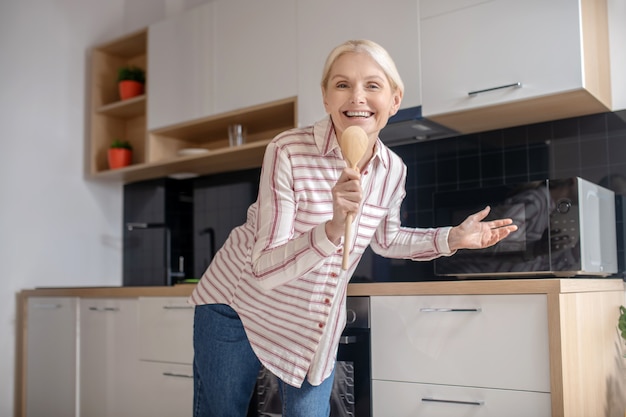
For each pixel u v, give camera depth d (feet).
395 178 6.07
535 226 7.69
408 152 10.44
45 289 11.69
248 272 5.90
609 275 8.47
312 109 9.71
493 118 8.93
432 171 10.17
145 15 13.88
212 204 12.70
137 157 13.64
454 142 9.99
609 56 8.78
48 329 11.62
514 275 7.95
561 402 6.32
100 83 13.42
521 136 9.39
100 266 13.37
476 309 6.91
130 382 10.21
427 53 8.73
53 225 12.73
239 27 10.76
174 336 9.61
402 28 8.96
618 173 8.61
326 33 9.66
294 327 5.70
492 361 6.80
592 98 8.07
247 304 5.85
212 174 12.76
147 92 12.09
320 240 4.77
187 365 9.42
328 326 5.81
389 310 7.54
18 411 12.09
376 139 5.67
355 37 9.37
